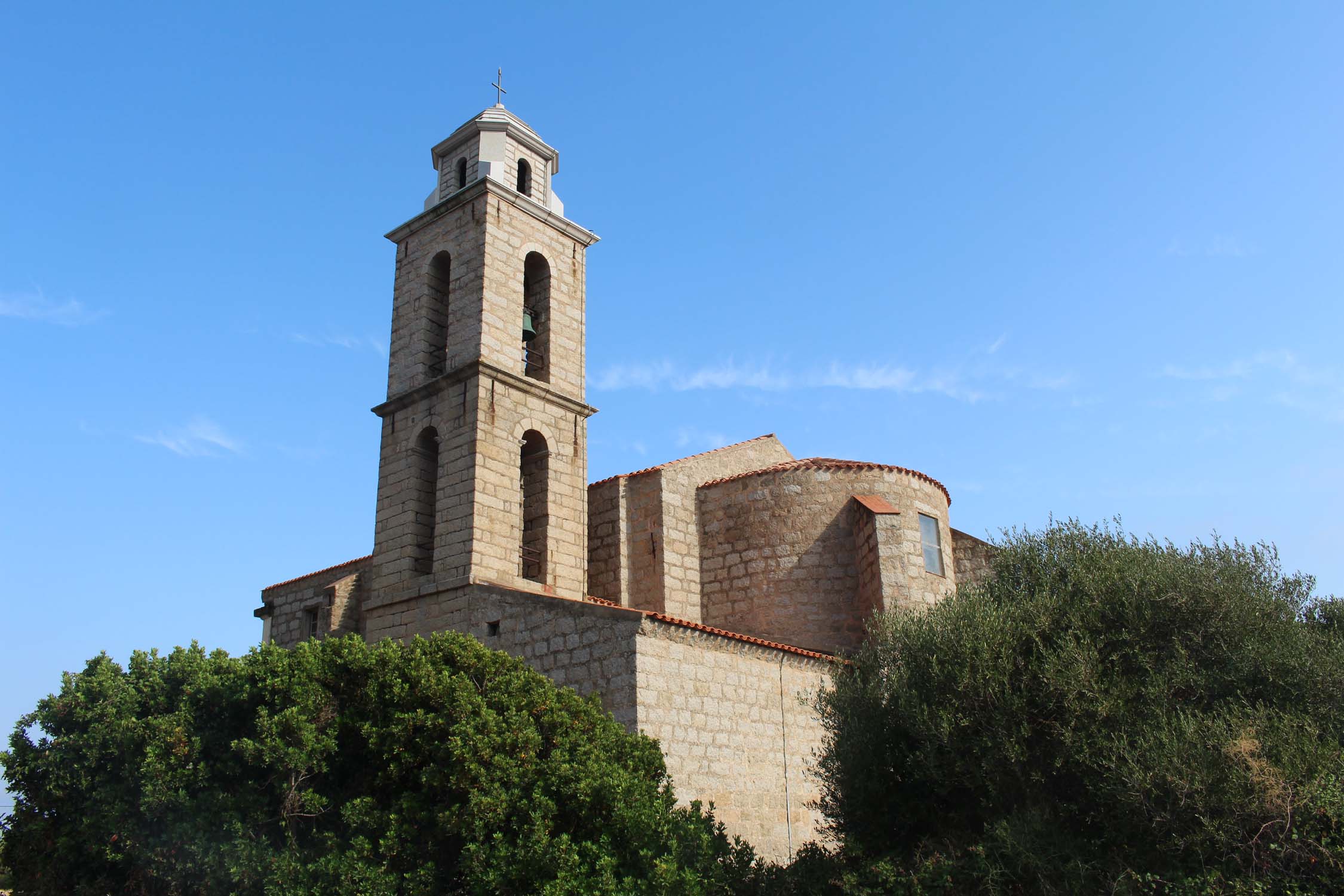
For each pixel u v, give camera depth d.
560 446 30.22
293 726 17.34
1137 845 16.83
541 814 16.59
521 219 31.44
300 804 17.27
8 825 18.95
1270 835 15.67
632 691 21.98
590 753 18.09
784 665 26.08
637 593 31.61
